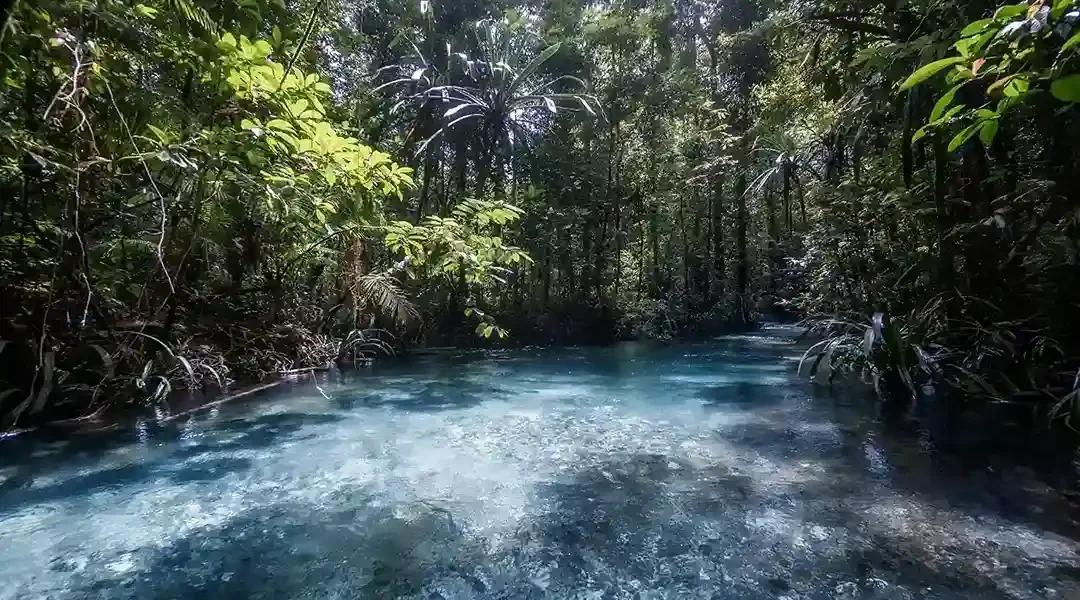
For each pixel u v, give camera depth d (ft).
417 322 34.58
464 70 37.45
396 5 37.88
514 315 38.19
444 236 17.83
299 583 6.34
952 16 15.07
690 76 46.62
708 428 13.73
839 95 24.06
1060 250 16.37
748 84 45.68
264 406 16.71
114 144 14.34
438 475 10.19
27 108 13.61
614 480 9.87
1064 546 7.04
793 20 26.21
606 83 44.75
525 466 10.73
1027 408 15.52
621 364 26.99
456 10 40.42
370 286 24.98
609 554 7.00
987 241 18.70
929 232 23.81
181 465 10.84
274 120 13.38
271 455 11.51
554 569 6.63
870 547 7.09
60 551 7.18
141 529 7.87
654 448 11.93
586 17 43.75
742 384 20.76
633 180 45.34
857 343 20.65
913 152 21.62
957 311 19.02
